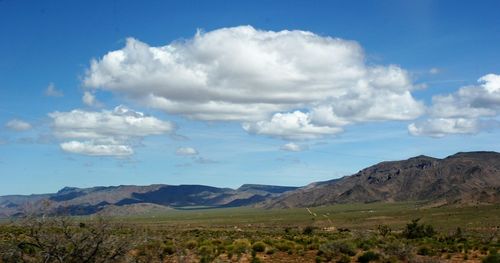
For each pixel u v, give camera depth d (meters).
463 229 100.25
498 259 37.88
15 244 20.73
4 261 20.42
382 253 41.69
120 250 21.56
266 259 40.19
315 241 56.22
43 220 20.80
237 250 43.59
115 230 22.53
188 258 35.84
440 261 39.50
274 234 84.81
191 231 95.88
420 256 43.16
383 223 143.38
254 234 84.56
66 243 20.52
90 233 20.88
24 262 20.58
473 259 42.41
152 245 28.33
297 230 105.19
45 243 20.33
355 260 40.16
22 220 20.66
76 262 20.59
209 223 182.88
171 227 133.25
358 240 56.47
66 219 21.05
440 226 118.38
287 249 46.28
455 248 50.06
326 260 39.72
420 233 73.56
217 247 46.41
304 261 39.50
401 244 43.84
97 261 21.00
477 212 156.75
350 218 176.00
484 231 93.75
